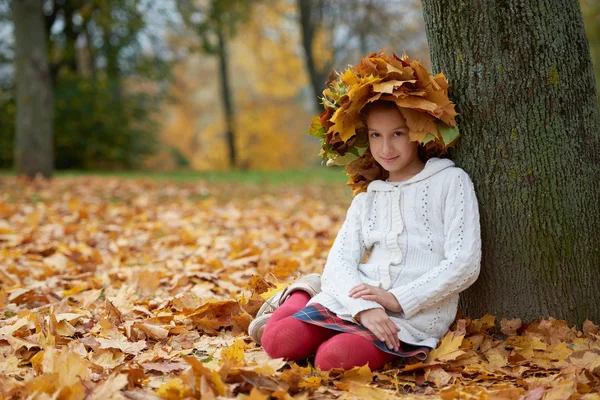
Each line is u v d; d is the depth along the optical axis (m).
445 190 2.41
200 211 6.90
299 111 29.75
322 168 16.47
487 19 2.45
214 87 32.16
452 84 2.56
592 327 2.47
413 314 2.28
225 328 2.79
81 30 16.08
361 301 2.24
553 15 2.45
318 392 2.00
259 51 24.16
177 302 3.05
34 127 10.27
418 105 2.28
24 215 6.42
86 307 3.11
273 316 2.37
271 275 3.04
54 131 16.34
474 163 2.54
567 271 2.48
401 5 18.66
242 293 3.14
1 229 5.22
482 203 2.54
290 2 22.20
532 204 2.47
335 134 2.57
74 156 16.86
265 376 1.99
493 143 2.49
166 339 2.58
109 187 9.09
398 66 2.36
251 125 27.98
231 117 23.16
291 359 2.26
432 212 2.42
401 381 2.13
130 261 4.31
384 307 2.28
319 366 2.15
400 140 2.40
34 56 10.32
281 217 6.45
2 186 8.83
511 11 2.42
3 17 15.49
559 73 2.45
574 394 1.86
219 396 1.85
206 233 5.39
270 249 4.68
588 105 2.54
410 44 18.91
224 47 22.44
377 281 2.41
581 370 2.06
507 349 2.39
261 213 6.79
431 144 2.52
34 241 4.98
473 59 2.49
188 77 29.91
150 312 3.04
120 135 17.19
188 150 31.00
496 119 2.48
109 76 17.23
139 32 16.53
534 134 2.45
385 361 2.21
